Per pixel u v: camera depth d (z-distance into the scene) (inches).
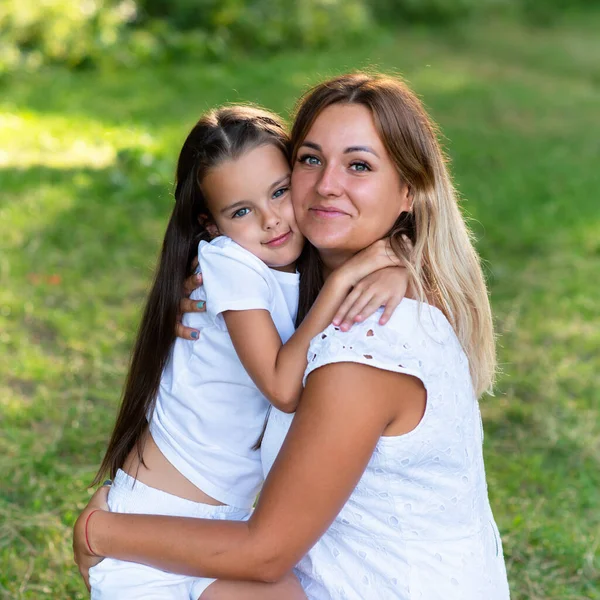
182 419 98.8
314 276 103.1
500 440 184.5
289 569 86.8
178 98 467.2
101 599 91.2
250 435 99.3
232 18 601.9
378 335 85.2
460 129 443.2
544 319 239.6
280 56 596.1
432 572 90.2
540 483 169.2
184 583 92.6
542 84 574.2
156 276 103.6
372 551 90.7
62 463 166.7
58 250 261.3
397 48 666.2
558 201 334.6
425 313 88.2
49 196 298.8
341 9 666.8
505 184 355.6
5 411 180.4
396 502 89.1
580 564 145.3
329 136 91.2
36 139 372.5
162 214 297.0
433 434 87.5
